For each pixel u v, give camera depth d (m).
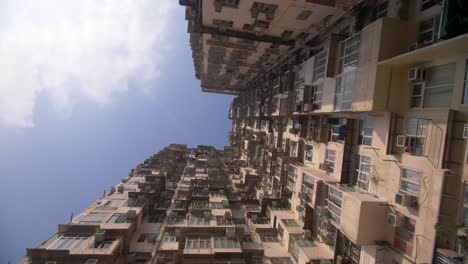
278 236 19.88
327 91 14.62
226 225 18.27
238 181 29.88
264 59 25.09
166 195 24.08
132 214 18.02
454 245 7.82
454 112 8.22
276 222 20.59
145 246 16.92
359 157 13.27
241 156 39.62
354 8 13.64
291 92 20.77
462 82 8.09
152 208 21.64
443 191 8.12
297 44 19.61
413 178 9.67
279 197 22.89
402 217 9.99
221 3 15.05
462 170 7.86
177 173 31.77
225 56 25.80
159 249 16.17
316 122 18.02
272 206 22.58
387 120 10.99
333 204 13.52
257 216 23.19
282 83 23.16
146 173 29.14
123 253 15.31
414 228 9.48
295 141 21.92
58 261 12.95
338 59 13.80
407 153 9.90
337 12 14.54
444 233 8.04
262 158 27.78
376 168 11.69
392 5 11.21
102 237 14.72
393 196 10.52
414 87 9.97
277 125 26.06
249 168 32.06
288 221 19.62
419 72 9.41
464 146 7.91
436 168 8.59
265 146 28.23
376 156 11.74
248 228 21.47
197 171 32.66
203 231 17.66
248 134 37.44
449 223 7.91
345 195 12.04
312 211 17.59
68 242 14.39
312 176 16.48
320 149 17.52
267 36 19.16
